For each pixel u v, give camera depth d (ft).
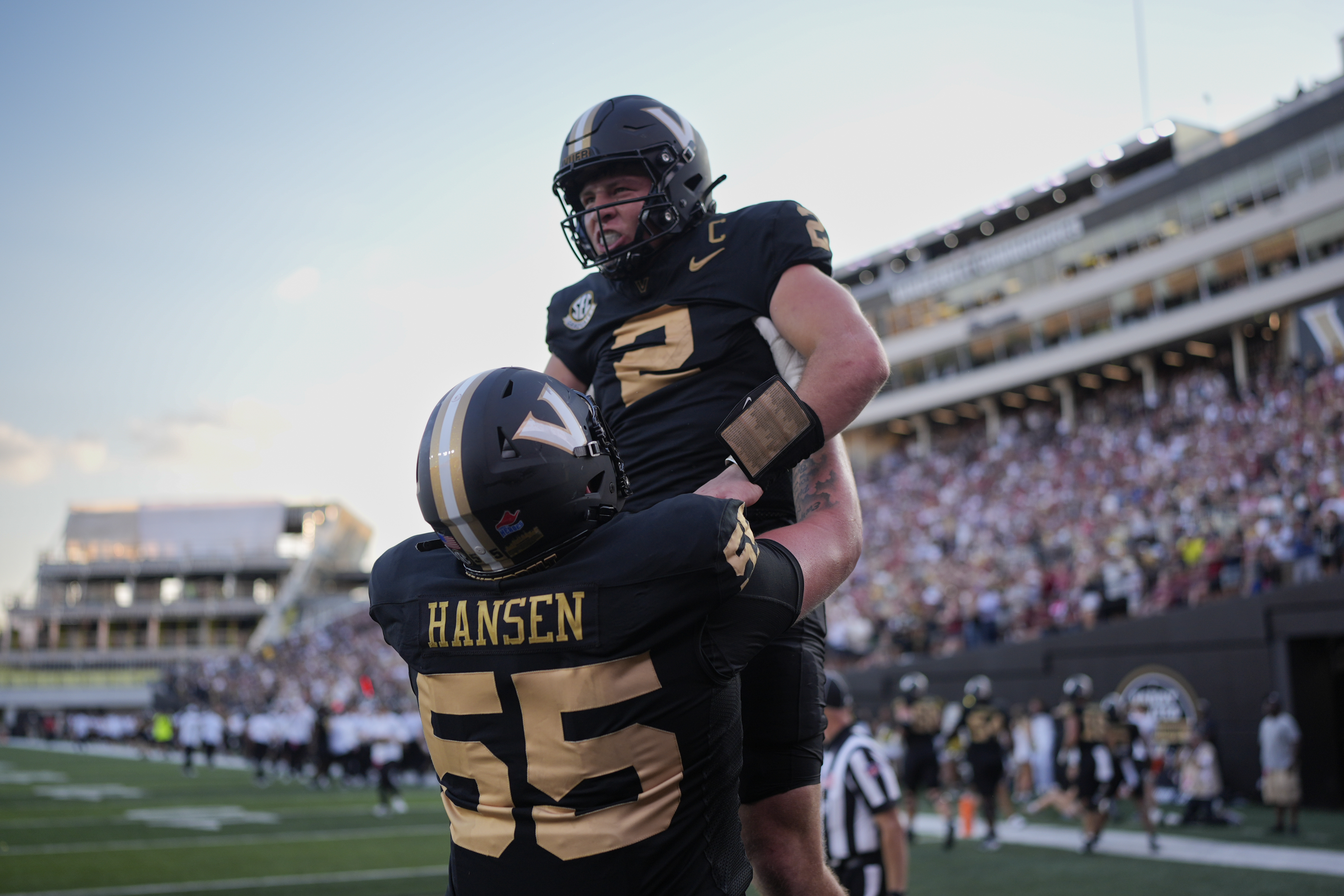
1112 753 33.78
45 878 27.58
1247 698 46.39
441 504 5.12
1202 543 56.75
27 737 161.27
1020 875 29.04
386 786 47.62
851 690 65.72
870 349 6.12
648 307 7.11
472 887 5.20
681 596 4.93
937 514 100.37
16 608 202.28
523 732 5.08
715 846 5.28
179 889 26.27
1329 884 26.63
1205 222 110.73
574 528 5.24
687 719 5.07
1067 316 124.16
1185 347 117.19
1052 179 127.13
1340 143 98.78
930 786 37.06
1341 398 72.28
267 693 121.90
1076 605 60.03
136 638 200.13
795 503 6.62
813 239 6.70
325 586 211.61
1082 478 89.40
